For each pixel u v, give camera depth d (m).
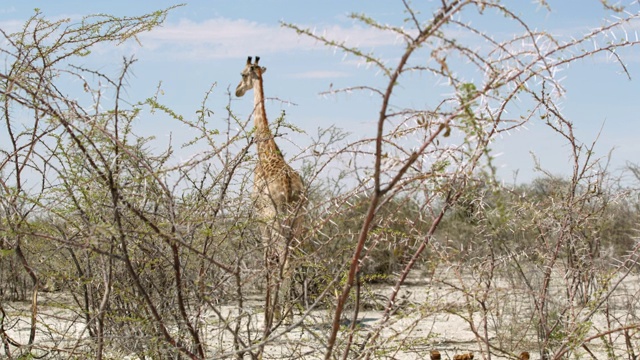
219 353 4.70
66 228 4.85
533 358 6.00
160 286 5.00
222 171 4.68
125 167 4.39
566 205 5.02
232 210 4.70
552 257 5.05
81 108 3.96
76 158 4.25
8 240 5.03
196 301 4.57
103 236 4.17
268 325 4.43
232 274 4.50
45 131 4.71
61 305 5.23
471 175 3.85
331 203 4.64
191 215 4.49
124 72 4.06
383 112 3.20
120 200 3.92
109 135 3.85
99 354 4.47
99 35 4.80
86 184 4.25
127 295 4.80
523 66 3.63
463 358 6.28
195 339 4.26
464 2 3.10
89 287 5.31
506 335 6.46
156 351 4.58
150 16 4.69
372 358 4.54
